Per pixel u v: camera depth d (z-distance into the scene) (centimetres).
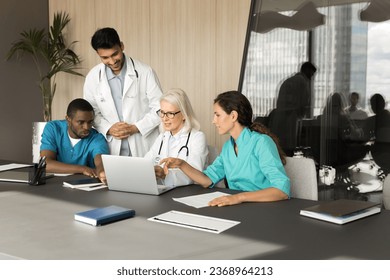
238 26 436
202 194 220
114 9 520
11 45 521
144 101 334
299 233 156
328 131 385
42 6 558
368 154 366
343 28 375
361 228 161
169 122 257
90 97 330
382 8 355
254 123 233
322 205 183
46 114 533
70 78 563
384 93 358
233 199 199
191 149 256
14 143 530
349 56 373
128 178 221
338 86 379
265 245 144
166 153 263
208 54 457
